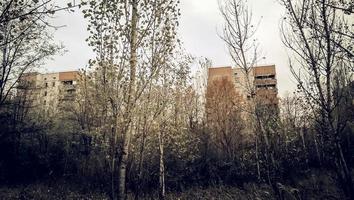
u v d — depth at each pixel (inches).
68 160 1211.9
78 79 1074.1
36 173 1152.2
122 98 429.7
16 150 1154.7
